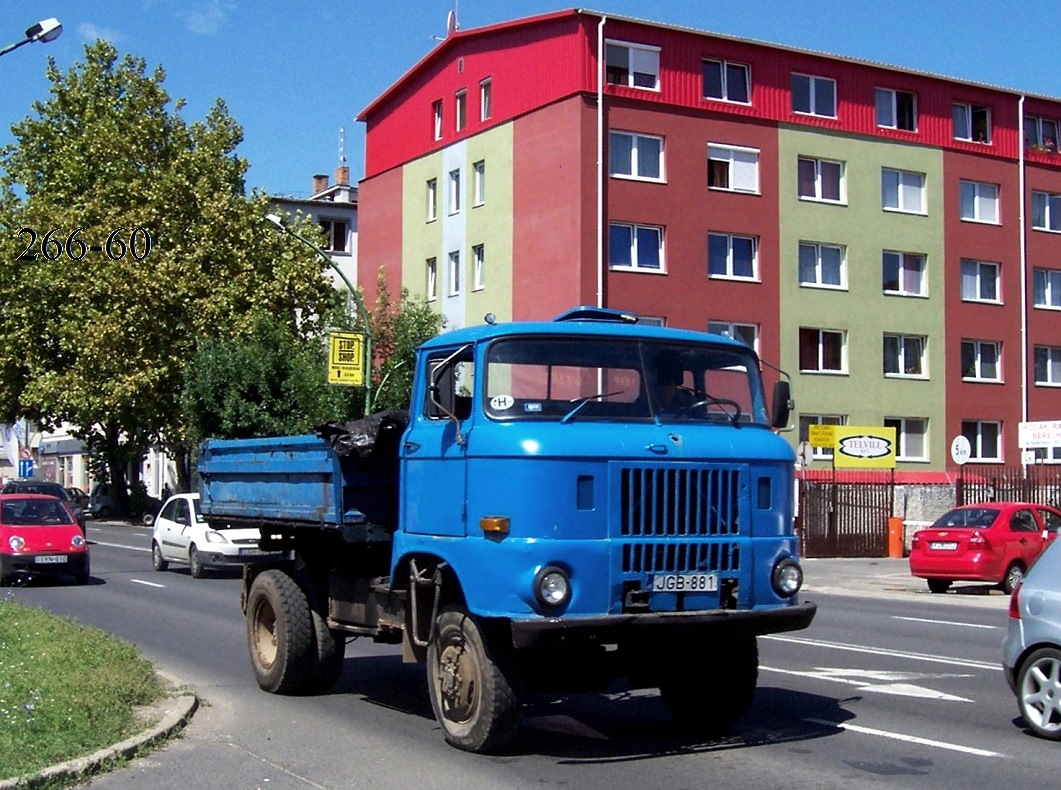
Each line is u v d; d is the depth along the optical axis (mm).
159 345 42688
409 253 45688
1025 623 9172
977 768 8000
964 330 43938
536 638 7539
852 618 18703
